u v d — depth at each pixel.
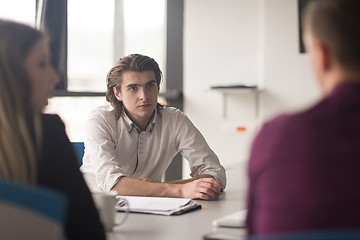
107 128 2.74
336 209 0.84
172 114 2.87
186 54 5.34
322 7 0.91
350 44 0.88
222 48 5.22
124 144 2.79
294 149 0.88
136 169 2.85
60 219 0.86
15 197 0.83
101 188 2.47
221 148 5.24
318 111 0.90
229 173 3.05
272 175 0.90
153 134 2.83
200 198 2.15
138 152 2.82
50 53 1.25
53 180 1.22
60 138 1.25
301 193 0.86
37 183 1.18
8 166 1.11
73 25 4.82
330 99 0.90
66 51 4.59
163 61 5.42
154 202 1.92
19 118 1.13
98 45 5.08
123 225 1.57
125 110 2.80
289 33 4.96
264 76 5.04
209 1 5.25
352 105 0.88
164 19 5.42
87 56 4.99
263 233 0.89
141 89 2.67
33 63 1.17
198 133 2.85
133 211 1.80
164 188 2.22
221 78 5.23
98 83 5.11
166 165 2.92
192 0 5.30
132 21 5.34
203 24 5.27
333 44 0.90
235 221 1.52
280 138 0.90
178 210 1.77
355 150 0.85
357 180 0.84
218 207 1.94
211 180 2.17
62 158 1.24
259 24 5.07
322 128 0.88
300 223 0.86
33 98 1.19
